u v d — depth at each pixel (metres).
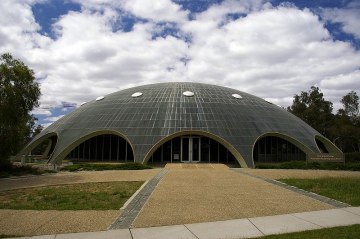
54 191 19.16
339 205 14.50
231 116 37.06
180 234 10.54
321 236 10.06
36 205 15.39
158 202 15.09
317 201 15.26
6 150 26.16
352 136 68.75
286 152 38.62
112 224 11.66
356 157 45.34
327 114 73.50
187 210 13.59
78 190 19.47
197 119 35.88
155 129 34.94
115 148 37.41
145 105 38.19
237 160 33.97
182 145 36.06
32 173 27.59
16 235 10.45
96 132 35.47
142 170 29.25
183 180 21.92
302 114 73.38
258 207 14.08
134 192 18.34
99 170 30.05
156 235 10.46
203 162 35.81
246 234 10.48
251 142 34.50
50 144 44.44
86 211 13.57
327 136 74.12
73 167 30.58
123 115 37.03
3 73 24.73
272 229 11.01
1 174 25.97
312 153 35.50
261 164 33.78
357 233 10.33
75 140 35.31
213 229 11.04
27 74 25.92
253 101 42.47
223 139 34.06
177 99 38.94
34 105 26.97
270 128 36.78
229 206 14.27
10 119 24.91
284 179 22.41
